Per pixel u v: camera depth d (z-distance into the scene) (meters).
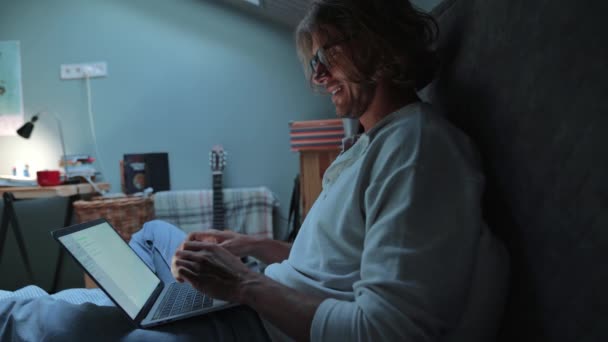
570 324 0.47
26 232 2.15
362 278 0.58
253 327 0.65
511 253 0.59
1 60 2.72
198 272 0.67
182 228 2.43
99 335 0.61
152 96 2.74
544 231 0.51
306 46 0.87
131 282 0.77
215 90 2.74
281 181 2.75
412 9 0.77
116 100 2.73
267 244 1.04
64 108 2.74
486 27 0.66
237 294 0.65
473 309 0.57
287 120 2.74
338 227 0.68
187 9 2.72
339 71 0.76
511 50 0.57
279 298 0.62
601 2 0.40
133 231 2.24
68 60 2.73
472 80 0.71
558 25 0.47
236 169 2.75
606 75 0.40
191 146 2.75
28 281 2.15
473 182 0.58
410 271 0.53
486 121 0.65
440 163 0.59
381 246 0.55
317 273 0.70
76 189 2.29
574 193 0.45
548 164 0.49
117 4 2.73
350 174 0.70
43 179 2.22
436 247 0.54
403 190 0.57
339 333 0.54
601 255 0.42
